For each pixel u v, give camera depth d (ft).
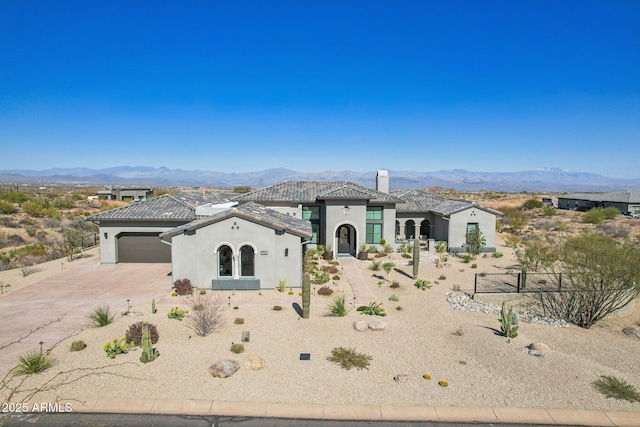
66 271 90.02
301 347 50.98
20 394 39.22
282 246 76.89
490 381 43.21
